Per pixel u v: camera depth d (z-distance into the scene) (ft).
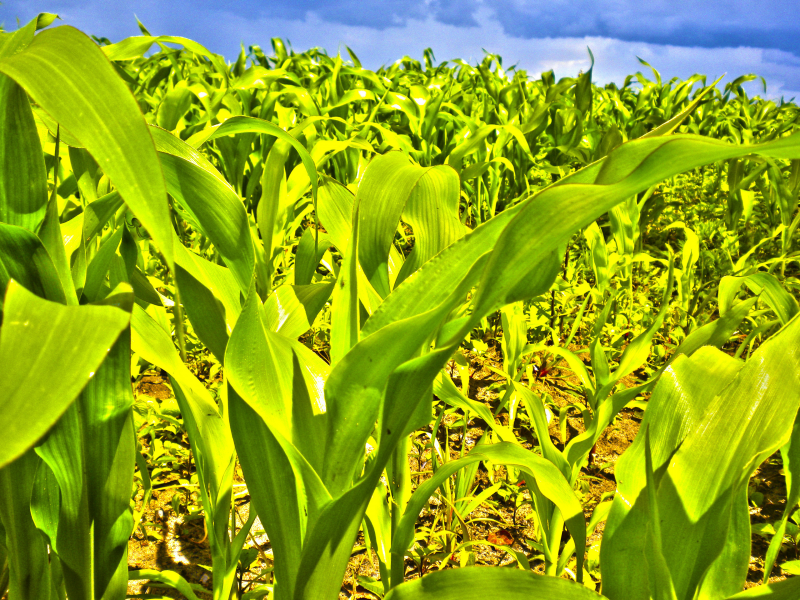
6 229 2.16
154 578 3.88
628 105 26.68
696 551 2.97
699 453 2.99
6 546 2.98
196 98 15.88
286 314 4.12
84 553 2.75
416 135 14.71
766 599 2.52
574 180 2.40
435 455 5.81
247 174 13.57
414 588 2.85
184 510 6.23
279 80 16.78
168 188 3.25
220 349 3.57
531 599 2.80
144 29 15.07
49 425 1.21
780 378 2.94
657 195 13.39
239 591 4.68
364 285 3.60
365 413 2.60
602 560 3.12
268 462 2.89
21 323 1.40
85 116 1.59
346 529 2.72
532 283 2.61
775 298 4.17
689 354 4.25
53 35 1.80
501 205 15.58
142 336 2.97
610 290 9.82
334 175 14.85
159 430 7.16
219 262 9.51
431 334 2.41
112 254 2.96
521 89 18.16
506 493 6.23
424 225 3.59
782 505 6.57
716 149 1.76
